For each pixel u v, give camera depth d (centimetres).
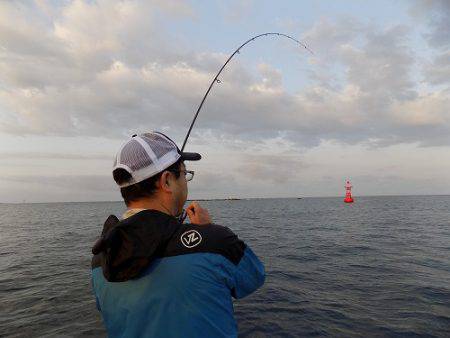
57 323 545
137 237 119
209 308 115
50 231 2175
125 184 139
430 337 468
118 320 127
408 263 956
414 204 6288
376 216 3184
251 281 127
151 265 120
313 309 582
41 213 5303
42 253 1271
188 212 147
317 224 2417
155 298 117
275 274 845
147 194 138
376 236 1627
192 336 114
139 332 120
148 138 144
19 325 540
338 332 491
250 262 128
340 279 786
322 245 1352
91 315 576
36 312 599
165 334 115
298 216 3391
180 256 119
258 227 2228
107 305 132
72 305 630
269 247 1313
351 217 3139
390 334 480
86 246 1413
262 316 555
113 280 122
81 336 495
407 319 530
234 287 125
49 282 816
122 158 140
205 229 126
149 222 122
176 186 143
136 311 120
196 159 161
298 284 749
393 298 633
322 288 713
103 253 125
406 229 1950
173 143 150
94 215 4338
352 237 1606
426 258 1031
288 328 509
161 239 119
